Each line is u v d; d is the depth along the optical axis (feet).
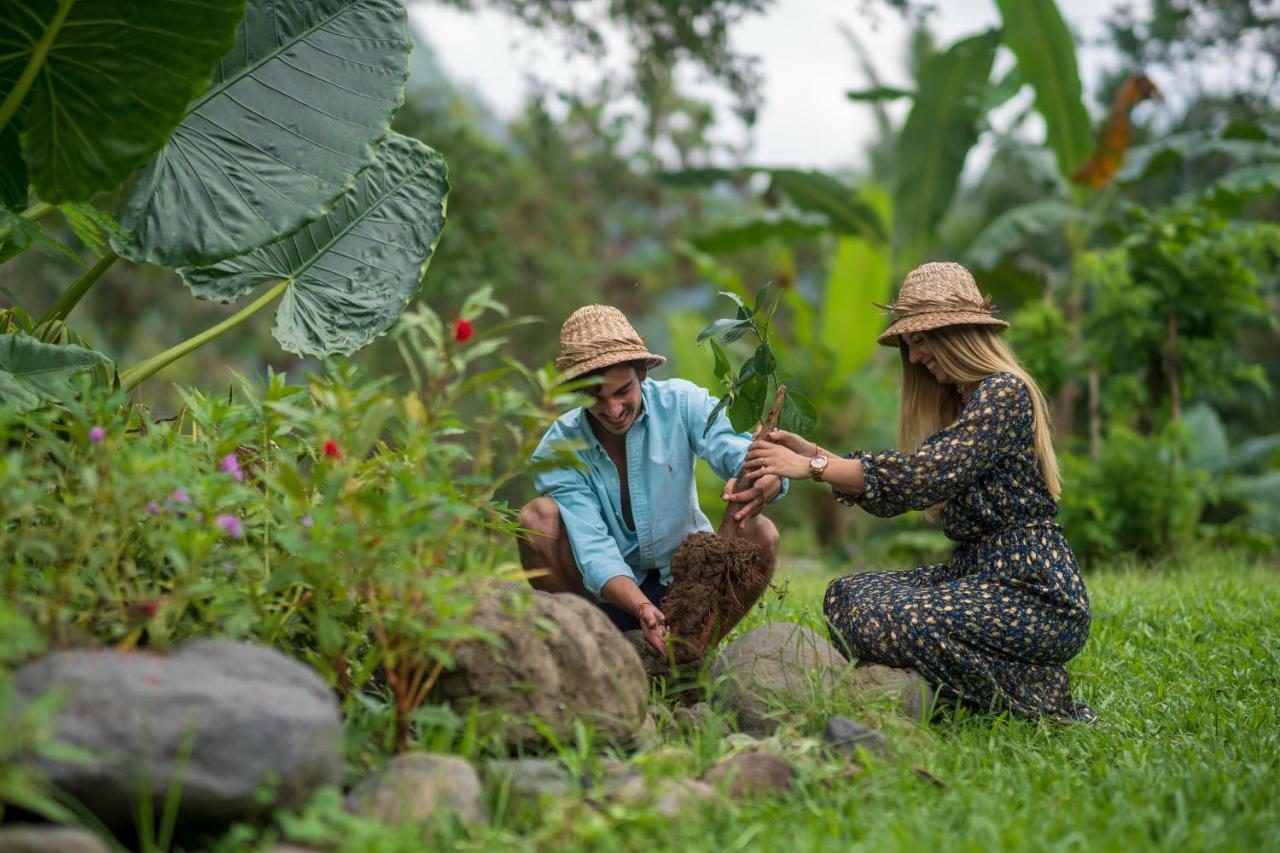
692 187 36.81
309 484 9.39
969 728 11.14
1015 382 11.73
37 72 10.40
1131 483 26.91
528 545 12.59
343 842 7.00
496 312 52.54
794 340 46.68
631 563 13.07
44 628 7.88
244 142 12.38
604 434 12.87
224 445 9.61
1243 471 35.04
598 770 8.40
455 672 9.14
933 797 8.59
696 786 8.30
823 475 11.64
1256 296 27.58
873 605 11.87
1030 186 51.96
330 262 14.10
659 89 35.94
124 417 10.08
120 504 8.15
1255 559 29.30
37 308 41.47
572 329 12.07
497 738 8.79
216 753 6.97
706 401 13.03
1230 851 7.60
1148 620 16.19
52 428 10.18
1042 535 11.94
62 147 10.81
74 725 6.84
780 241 42.27
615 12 33.27
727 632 11.79
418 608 8.61
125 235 11.30
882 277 38.55
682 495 12.88
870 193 38.75
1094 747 10.41
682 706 11.52
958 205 55.21
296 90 12.75
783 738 9.81
